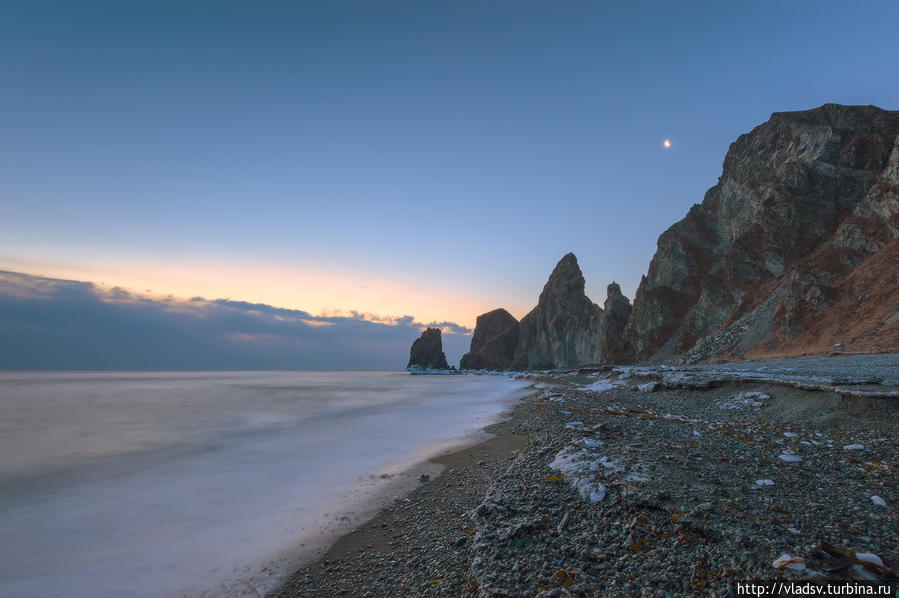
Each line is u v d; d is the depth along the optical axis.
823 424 13.70
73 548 8.55
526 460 10.80
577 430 12.90
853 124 70.56
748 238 73.12
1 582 7.27
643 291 99.62
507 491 8.64
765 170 82.12
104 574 7.53
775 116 86.56
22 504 11.12
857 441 11.17
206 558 8.05
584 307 141.38
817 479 7.95
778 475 8.16
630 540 5.96
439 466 13.91
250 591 6.89
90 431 22.61
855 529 5.71
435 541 7.71
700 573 5.04
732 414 17.44
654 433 12.45
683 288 90.25
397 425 24.14
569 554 5.93
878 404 13.44
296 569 7.53
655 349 85.81
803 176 69.06
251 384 79.12
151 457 16.34
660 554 5.55
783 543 5.38
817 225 65.38
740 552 5.29
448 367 182.12
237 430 22.67
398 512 9.88
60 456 16.64
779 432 12.95
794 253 65.81
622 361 94.06
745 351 54.25
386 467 14.26
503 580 5.57
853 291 46.06
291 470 14.17
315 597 6.56
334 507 10.50
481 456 14.48
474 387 66.56
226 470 14.29
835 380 16.20
